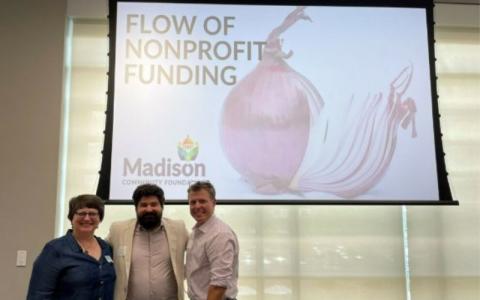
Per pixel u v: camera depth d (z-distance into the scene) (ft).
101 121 13.17
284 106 12.80
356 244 13.08
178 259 8.64
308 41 13.17
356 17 13.34
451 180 13.55
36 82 12.65
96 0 13.25
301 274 12.85
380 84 13.06
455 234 13.29
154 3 13.07
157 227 8.64
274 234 12.99
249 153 12.51
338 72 13.06
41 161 12.32
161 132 12.46
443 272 13.10
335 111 12.86
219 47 13.00
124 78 12.63
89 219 7.79
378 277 12.96
